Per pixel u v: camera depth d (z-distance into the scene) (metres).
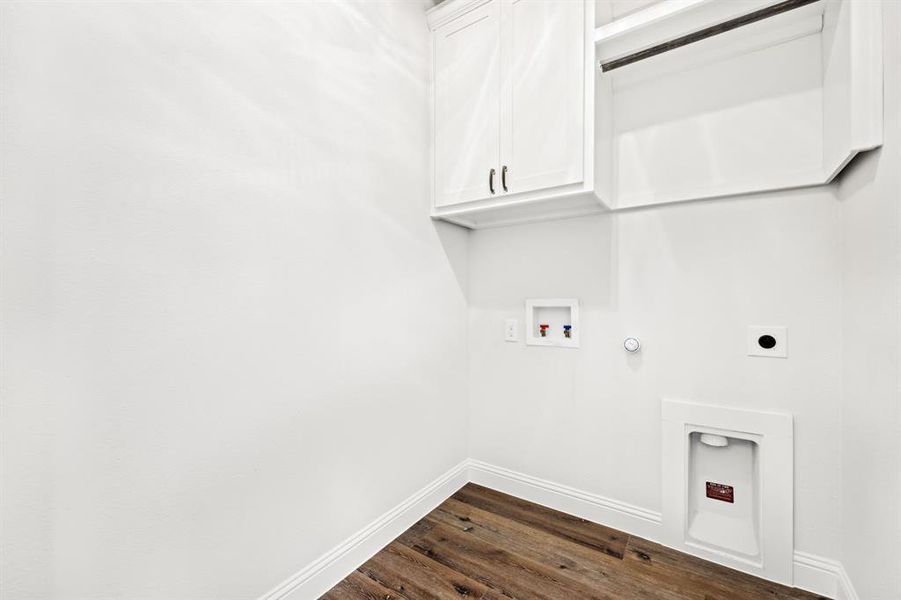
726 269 1.51
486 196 1.69
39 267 0.77
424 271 1.86
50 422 0.79
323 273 1.37
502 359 2.09
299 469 1.29
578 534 1.69
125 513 0.90
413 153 1.78
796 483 1.38
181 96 0.99
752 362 1.46
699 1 1.23
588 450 1.83
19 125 0.75
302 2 1.29
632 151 1.67
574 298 1.86
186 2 1.00
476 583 1.39
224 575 1.09
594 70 1.43
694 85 1.54
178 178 0.98
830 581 1.32
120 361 0.89
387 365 1.65
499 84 1.64
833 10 1.19
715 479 1.57
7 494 0.74
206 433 1.05
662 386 1.64
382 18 1.61
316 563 1.33
